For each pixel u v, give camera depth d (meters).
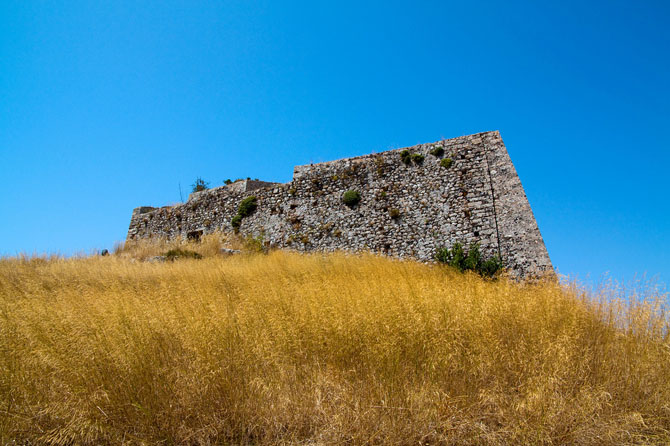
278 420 5.24
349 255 17.36
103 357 5.96
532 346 6.57
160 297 9.54
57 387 5.69
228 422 5.22
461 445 4.91
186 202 26.12
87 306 8.67
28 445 5.02
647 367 6.33
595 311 8.06
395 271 13.72
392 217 18.17
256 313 7.88
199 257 19.39
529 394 5.46
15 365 6.04
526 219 15.46
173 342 6.69
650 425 5.39
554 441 4.99
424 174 18.20
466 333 6.82
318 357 6.36
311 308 7.63
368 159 19.91
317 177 20.95
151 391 5.46
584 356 6.53
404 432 4.88
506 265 14.88
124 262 18.14
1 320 7.70
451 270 14.57
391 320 6.88
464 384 5.78
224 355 6.11
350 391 5.48
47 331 6.96
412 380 5.76
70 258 20.70
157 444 4.89
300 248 19.91
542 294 9.08
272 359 6.16
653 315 7.39
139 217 28.23
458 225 16.61
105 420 5.16
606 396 5.73
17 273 15.15
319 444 4.84
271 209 21.86
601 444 4.98
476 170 17.19
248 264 16.22
